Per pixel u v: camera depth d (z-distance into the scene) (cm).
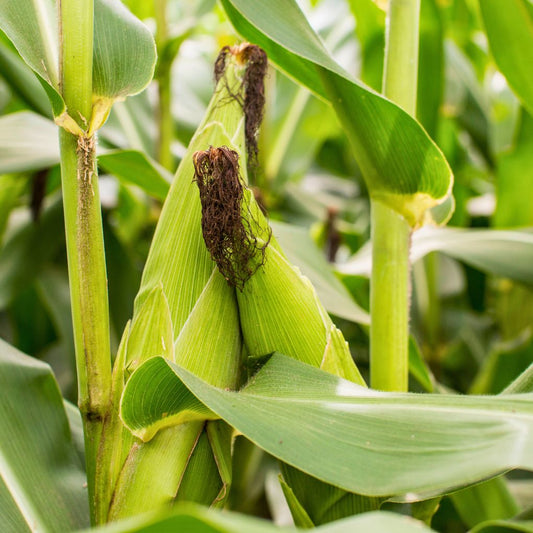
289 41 88
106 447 83
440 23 118
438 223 96
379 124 89
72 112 82
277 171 169
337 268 117
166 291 84
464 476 74
